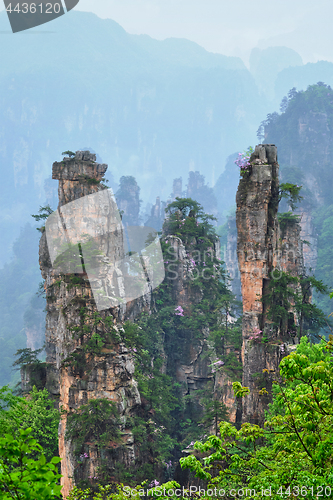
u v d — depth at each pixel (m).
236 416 57.62
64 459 48.00
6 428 19.30
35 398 63.44
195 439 62.72
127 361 50.88
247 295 55.88
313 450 17.61
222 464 44.72
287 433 18.89
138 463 49.16
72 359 50.09
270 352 52.91
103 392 49.38
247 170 54.81
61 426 49.84
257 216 54.44
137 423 51.03
